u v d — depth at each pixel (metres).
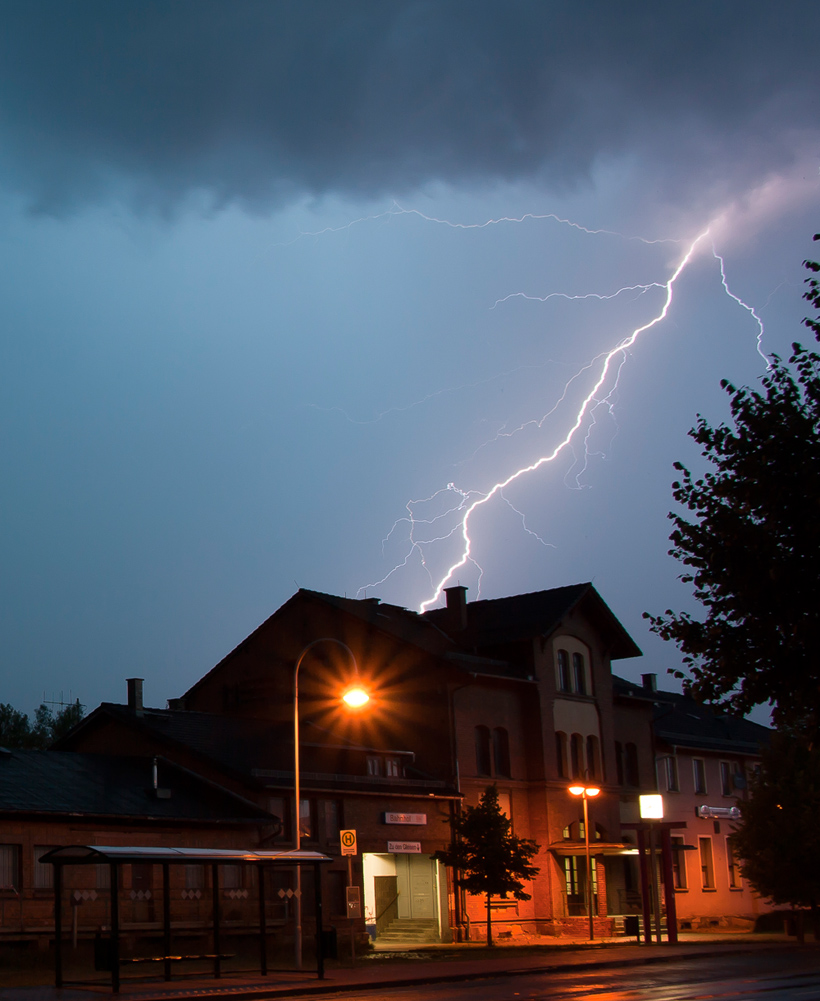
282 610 47.81
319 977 24.47
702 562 12.00
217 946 24.83
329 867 36.12
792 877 43.38
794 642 11.34
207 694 48.94
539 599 49.38
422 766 42.94
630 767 51.62
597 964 28.55
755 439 11.70
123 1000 19.78
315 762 38.78
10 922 27.39
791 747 44.88
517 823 44.53
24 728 68.25
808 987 20.92
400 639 44.50
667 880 37.75
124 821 30.50
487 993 20.66
